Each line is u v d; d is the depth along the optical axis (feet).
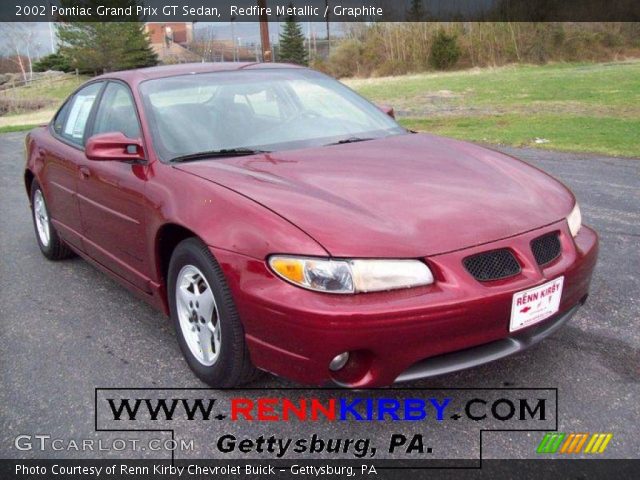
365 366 7.71
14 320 12.40
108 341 11.28
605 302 11.91
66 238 14.29
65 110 15.17
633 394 8.89
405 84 77.71
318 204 8.42
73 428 8.69
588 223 17.19
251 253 8.02
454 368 7.88
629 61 103.24
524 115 43.88
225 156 10.57
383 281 7.53
